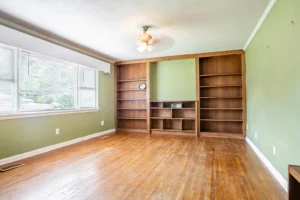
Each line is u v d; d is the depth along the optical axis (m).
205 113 5.04
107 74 5.52
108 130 5.53
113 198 1.86
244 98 4.49
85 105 4.71
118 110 5.98
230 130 4.86
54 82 3.85
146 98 5.59
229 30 3.28
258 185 2.12
